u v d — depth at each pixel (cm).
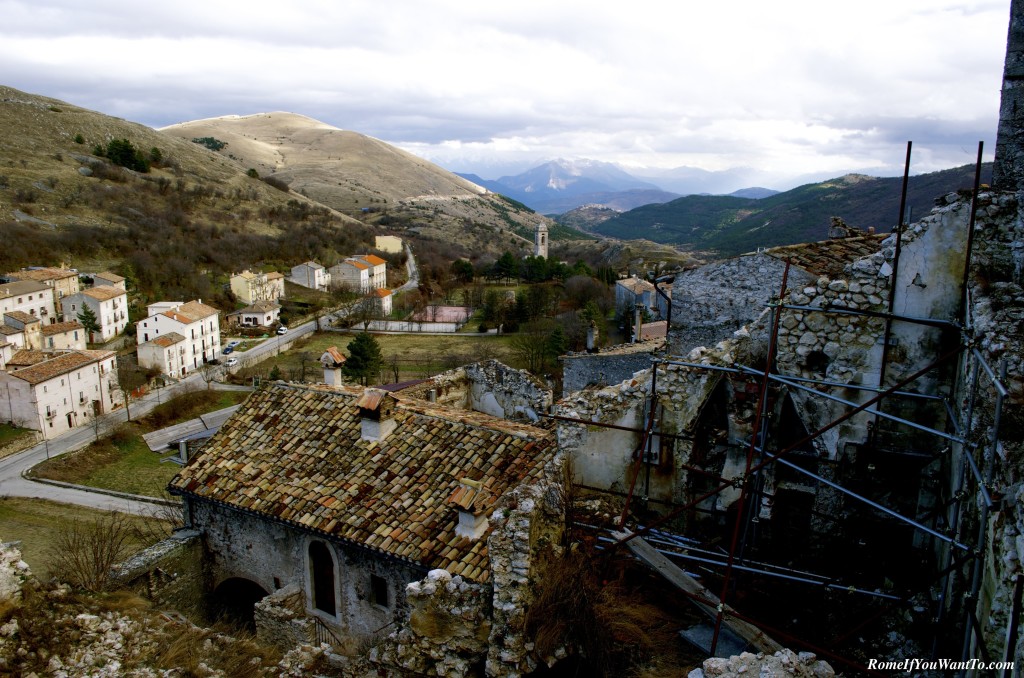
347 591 1644
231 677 1281
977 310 1013
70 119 18388
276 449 1928
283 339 10944
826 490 1252
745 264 1950
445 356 9344
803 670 848
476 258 18862
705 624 1112
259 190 19612
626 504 1218
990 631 780
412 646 1155
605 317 8806
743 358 1302
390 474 1738
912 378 1033
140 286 11812
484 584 1179
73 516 4866
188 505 1914
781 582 1175
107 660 1222
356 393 2067
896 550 1202
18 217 12512
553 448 1593
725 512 1341
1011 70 1180
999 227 1101
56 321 10319
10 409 7231
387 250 17538
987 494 830
